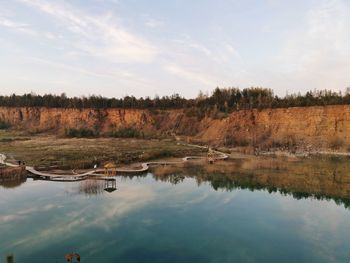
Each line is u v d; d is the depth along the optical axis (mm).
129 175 61062
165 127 162500
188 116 163750
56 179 52062
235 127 135375
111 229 32281
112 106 190125
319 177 59531
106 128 168125
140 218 35844
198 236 31281
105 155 77125
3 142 108125
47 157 70500
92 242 29141
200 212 38625
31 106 192500
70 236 30188
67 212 36812
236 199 44656
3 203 39406
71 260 25484
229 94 199125
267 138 124062
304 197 45969
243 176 60719
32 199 41344
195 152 98062
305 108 127500
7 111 189000
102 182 49594
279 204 42438
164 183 54281
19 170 51906
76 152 80562
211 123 149750
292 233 32500
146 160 78938
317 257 27344
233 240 30578
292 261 26594
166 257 26828
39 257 25875
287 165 73875
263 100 177375
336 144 107312
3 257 25625
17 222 33188
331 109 121250
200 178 58906
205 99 198125
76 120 174125
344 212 39219
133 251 27656
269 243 30031
